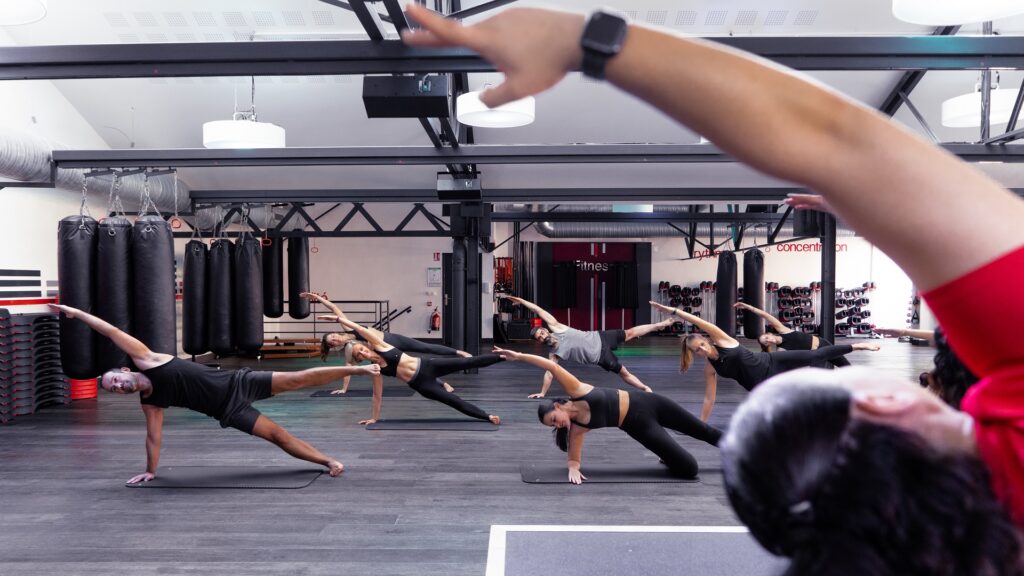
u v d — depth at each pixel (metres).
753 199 8.75
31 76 3.48
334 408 7.16
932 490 0.31
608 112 7.50
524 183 8.96
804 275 17.14
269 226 11.65
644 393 4.45
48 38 6.46
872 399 0.35
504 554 2.82
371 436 5.82
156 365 4.27
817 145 0.28
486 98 0.32
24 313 7.04
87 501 4.12
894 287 17.00
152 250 5.13
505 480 4.52
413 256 13.73
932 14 2.68
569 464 4.50
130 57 3.45
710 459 5.04
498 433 5.91
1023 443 0.30
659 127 7.70
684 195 8.72
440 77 3.69
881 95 7.05
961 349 0.32
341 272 13.75
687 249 17.53
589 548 2.88
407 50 3.42
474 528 3.64
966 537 0.31
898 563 0.32
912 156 0.28
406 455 5.18
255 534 3.56
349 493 4.25
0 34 6.37
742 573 2.64
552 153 5.91
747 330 11.77
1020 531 0.31
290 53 3.43
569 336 6.98
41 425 6.36
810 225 9.00
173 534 3.57
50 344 7.35
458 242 9.44
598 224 15.63
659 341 15.83
